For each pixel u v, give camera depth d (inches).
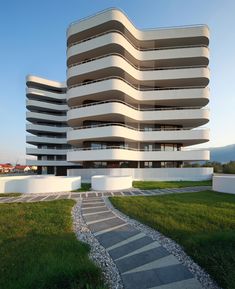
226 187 590.2
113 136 967.6
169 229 271.4
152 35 1119.6
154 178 1048.8
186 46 1149.1
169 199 475.8
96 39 1005.2
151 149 1184.2
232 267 173.8
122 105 994.1
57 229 279.4
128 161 1110.4
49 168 1898.4
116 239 251.8
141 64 1163.9
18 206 427.5
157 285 159.2
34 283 151.2
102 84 990.4
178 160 1096.2
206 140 1109.7
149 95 1101.1
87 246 223.3
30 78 1827.0
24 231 270.7
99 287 147.7
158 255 208.2
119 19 985.5
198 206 395.9
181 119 1091.9
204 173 1082.7
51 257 189.0
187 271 179.0
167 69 1132.5
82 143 1190.3
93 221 326.6
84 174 1033.5
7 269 172.7
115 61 971.9
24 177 764.6
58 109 1887.3
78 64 1095.6
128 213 361.7
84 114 1021.8
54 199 523.5
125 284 160.6
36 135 1943.9
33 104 1792.6
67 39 1103.6
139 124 1184.8
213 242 219.0
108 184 679.1
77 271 165.0
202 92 1080.2
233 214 334.3
